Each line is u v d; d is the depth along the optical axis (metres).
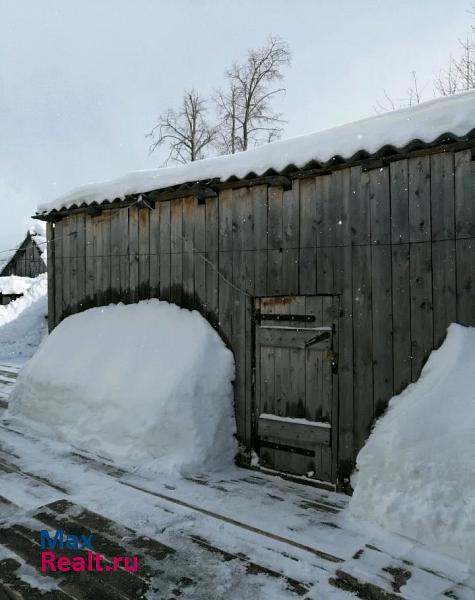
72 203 6.34
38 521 3.41
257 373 4.77
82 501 3.75
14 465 4.57
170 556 2.95
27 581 2.71
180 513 3.54
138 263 5.92
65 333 6.41
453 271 3.65
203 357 4.83
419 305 3.80
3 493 3.91
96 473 4.36
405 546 2.97
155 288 5.75
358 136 3.96
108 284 6.28
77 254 6.68
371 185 4.04
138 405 4.76
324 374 4.29
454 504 2.91
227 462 4.71
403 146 3.65
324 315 4.32
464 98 3.61
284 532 3.22
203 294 5.24
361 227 4.09
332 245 4.25
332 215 4.26
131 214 5.99
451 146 3.60
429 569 2.72
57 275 6.97
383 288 3.97
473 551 2.73
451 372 3.38
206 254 5.21
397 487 3.22
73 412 5.40
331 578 2.70
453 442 3.07
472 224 3.57
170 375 4.77
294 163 4.23
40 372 6.11
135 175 5.73
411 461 3.17
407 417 3.37
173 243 5.55
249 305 4.84
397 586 2.56
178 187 5.16
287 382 4.54
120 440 4.77
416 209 3.82
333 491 4.16
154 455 4.53
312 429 4.32
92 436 5.01
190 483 4.14
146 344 5.32
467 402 3.19
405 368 3.85
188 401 4.59
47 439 5.42
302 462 4.40
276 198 4.63
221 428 4.72
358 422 4.07
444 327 3.69
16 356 15.46
